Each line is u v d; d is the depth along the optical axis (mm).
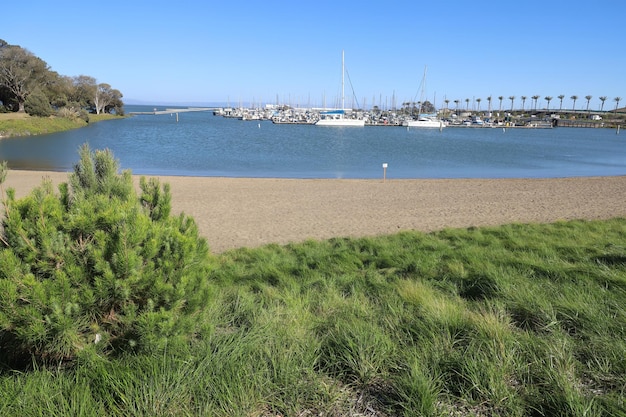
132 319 2830
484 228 10281
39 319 2572
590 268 5449
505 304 4230
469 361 2924
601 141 78812
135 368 2768
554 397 2635
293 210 15078
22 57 82000
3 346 2912
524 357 3109
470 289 5012
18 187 20219
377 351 3148
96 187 4059
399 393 2705
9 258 2592
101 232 2805
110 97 119875
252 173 30562
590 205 15961
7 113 77250
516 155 48562
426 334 3469
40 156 38000
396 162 39531
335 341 3309
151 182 3861
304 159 40875
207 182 22781
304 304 4500
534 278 5191
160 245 3021
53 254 2727
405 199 17578
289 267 6648
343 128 104375
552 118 150625
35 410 2447
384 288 5098
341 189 20547
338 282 5605
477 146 61562
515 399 2650
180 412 2496
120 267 2760
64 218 2910
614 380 2838
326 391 2738
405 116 136875
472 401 2645
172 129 87375
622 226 10289
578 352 3215
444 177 29547
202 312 3271
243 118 135750
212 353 3055
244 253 8539
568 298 4188
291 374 2871
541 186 21969
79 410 2438
